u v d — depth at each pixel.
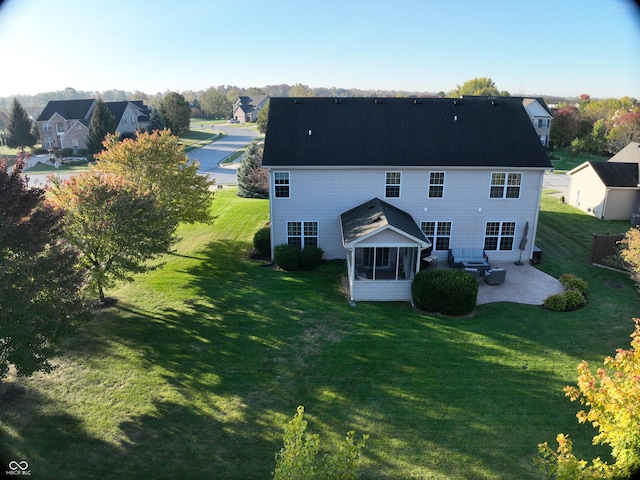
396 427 11.63
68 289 12.59
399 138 22.98
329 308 18.41
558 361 14.65
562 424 11.76
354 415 12.09
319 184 22.38
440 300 17.72
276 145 22.59
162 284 20.70
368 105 24.50
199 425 11.67
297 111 24.14
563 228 29.08
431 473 10.16
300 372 14.01
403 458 10.59
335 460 7.56
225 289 20.12
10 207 11.95
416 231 19.94
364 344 15.65
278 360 14.66
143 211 17.36
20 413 11.90
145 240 17.17
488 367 14.30
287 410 12.28
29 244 11.75
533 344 15.70
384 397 12.84
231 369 14.15
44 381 13.31
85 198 16.52
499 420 11.90
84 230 16.34
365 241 18.58
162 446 10.91
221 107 148.88
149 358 14.68
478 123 23.72
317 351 15.20
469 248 23.38
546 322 17.31
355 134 23.14
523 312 18.12
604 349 15.35
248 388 13.22
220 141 87.56
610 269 22.45
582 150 69.06
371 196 22.58
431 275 18.05
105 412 12.08
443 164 21.86
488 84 119.38
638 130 59.88
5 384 13.08
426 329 16.77
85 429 11.43
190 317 17.52
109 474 10.05
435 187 22.42
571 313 18.06
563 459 7.74
